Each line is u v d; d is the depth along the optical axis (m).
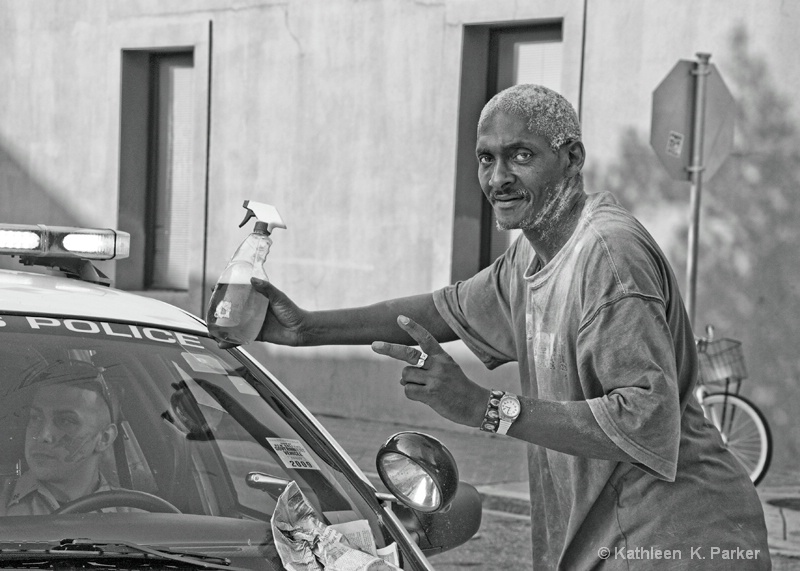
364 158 14.79
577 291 3.51
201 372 3.83
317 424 3.89
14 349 3.59
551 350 3.66
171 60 17.33
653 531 3.50
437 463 3.36
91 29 17.59
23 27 18.27
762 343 11.93
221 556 3.21
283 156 15.52
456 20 13.95
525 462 11.91
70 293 3.95
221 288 3.57
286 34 15.48
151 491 3.57
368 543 3.38
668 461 3.29
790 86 11.78
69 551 3.08
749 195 11.99
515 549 8.84
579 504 3.62
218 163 16.17
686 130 10.55
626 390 3.28
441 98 14.12
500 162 3.60
